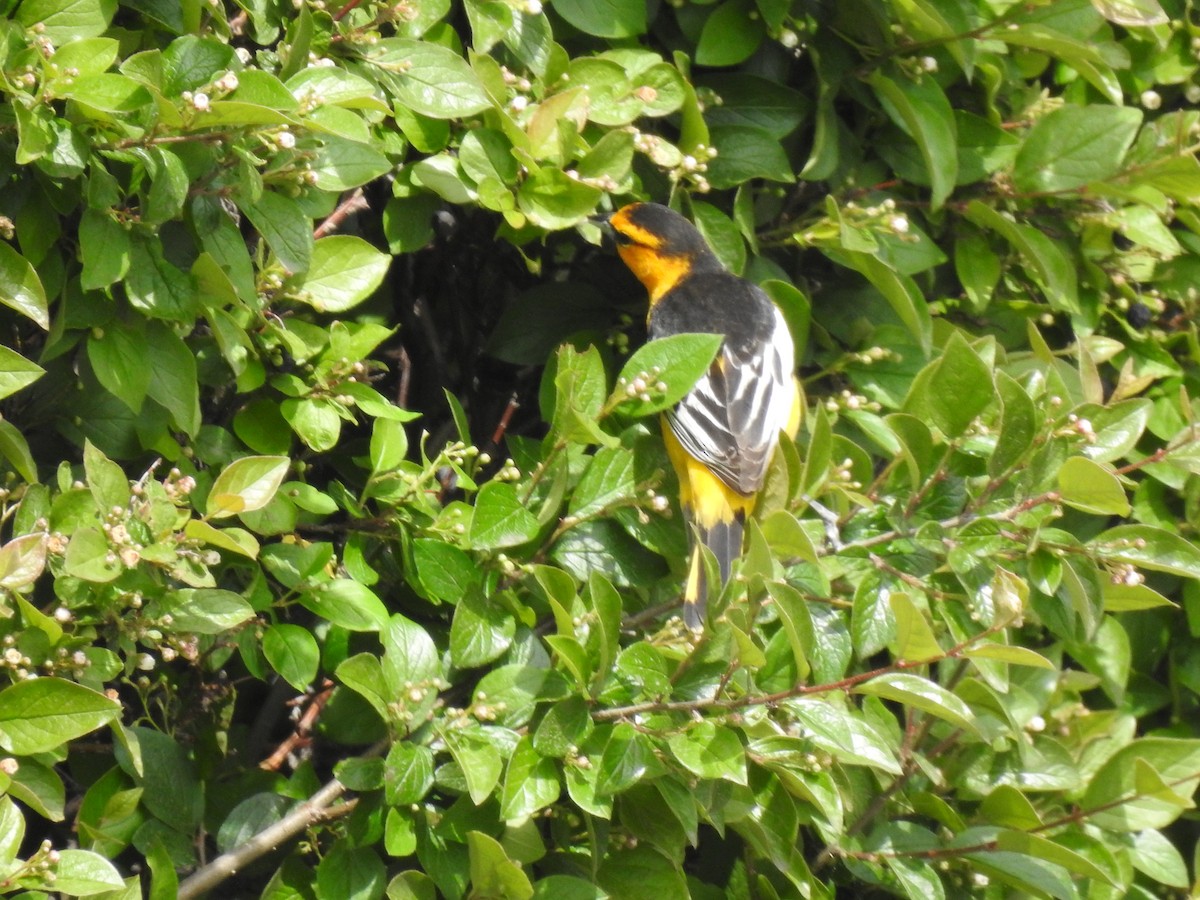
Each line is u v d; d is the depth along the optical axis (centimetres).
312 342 665
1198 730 997
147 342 602
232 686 728
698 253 873
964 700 703
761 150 799
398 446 666
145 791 637
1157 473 899
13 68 539
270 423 677
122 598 552
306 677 631
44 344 671
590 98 729
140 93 538
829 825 672
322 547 643
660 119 833
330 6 652
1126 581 671
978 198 883
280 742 840
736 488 808
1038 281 891
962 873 776
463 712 606
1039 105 898
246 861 629
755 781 634
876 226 791
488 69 694
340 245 661
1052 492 655
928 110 808
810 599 664
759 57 845
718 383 821
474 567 654
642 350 687
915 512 701
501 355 836
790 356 834
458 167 697
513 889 579
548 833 693
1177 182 862
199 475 640
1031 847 709
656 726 591
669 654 624
